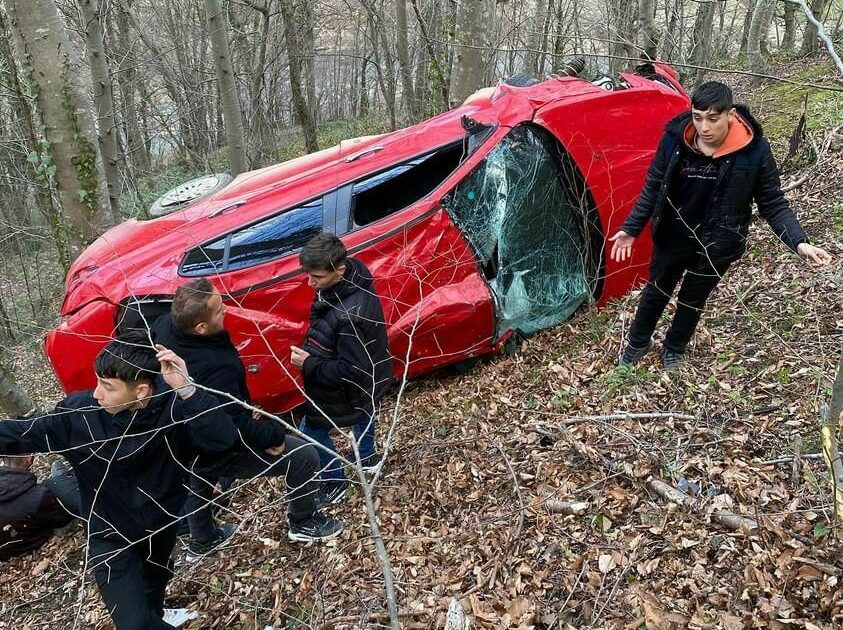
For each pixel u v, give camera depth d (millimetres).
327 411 3225
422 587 2805
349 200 3998
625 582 2494
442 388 4387
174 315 2746
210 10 8180
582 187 4211
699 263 3162
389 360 3215
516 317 4242
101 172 5047
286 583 3123
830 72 8539
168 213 4836
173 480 2547
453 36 7383
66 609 3439
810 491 2584
